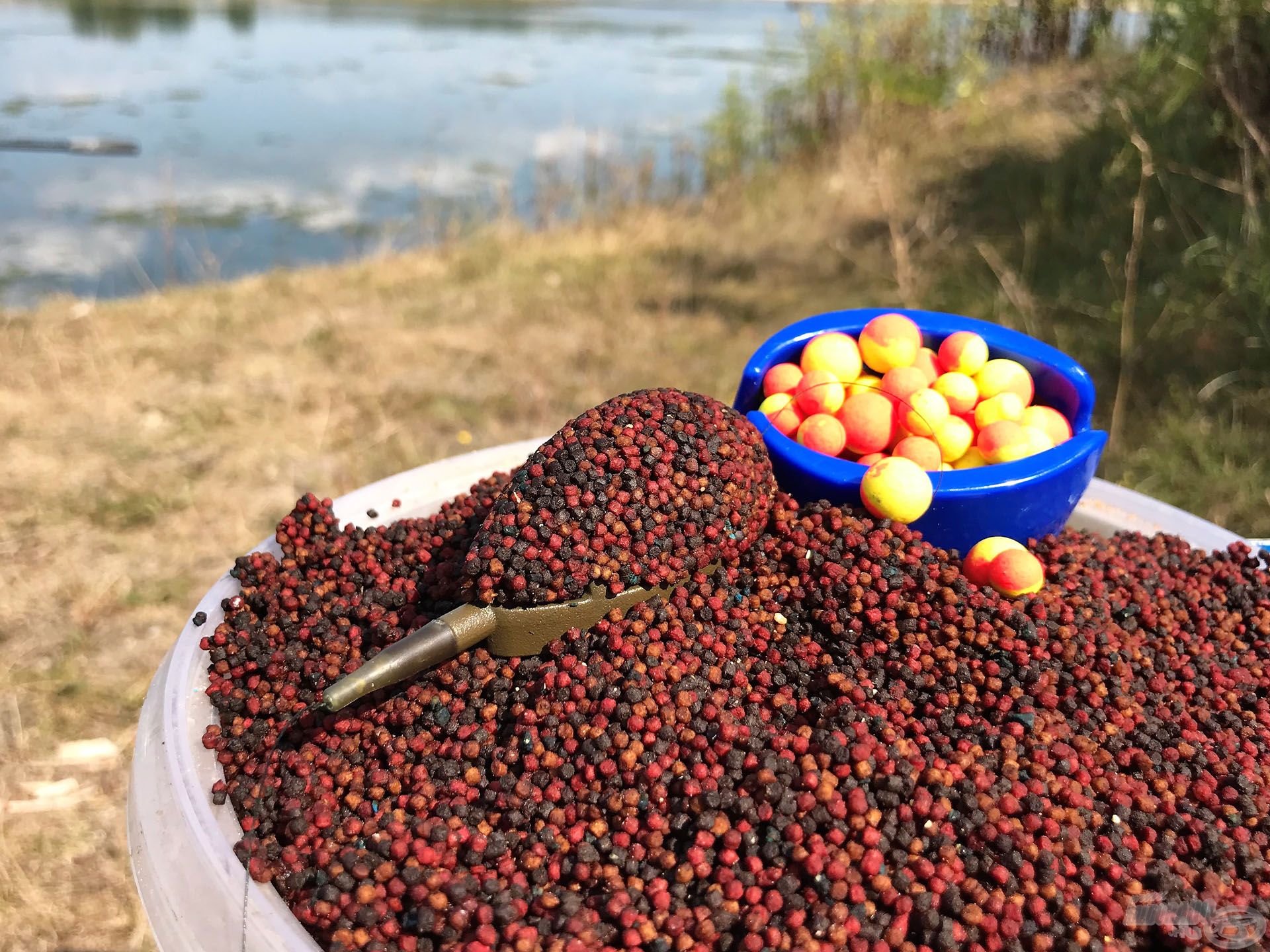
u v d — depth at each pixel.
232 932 0.13
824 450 0.21
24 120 0.99
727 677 0.16
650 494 0.17
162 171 0.87
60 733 0.27
